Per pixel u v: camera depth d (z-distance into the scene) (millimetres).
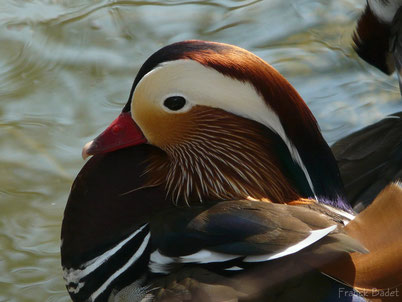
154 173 7133
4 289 8930
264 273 6223
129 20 12211
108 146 7090
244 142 7000
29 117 10820
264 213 6469
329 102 11070
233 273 6277
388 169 8148
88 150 7086
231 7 12422
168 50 6766
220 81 6656
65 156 10344
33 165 10242
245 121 6949
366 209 6488
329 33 12062
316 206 6801
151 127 7012
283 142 6809
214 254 6352
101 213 7098
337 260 6215
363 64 11555
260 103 6664
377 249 6285
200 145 7039
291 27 12164
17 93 11141
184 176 7109
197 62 6645
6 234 9516
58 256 9297
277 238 6219
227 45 6742
